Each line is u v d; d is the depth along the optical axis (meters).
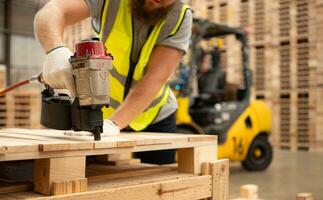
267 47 7.75
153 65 2.10
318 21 7.29
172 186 1.61
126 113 1.95
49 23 1.73
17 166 1.96
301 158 6.88
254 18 7.77
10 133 1.79
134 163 2.16
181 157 1.84
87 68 1.42
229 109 5.60
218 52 6.01
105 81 1.46
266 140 6.09
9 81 10.76
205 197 1.75
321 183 4.84
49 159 1.33
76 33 7.27
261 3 7.72
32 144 1.29
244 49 6.03
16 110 6.93
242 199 2.10
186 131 5.23
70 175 1.37
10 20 10.75
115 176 1.69
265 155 6.00
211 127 5.36
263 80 7.87
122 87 2.32
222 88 5.86
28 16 11.07
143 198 1.50
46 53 1.62
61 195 1.31
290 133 7.68
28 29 11.09
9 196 1.34
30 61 11.24
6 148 1.22
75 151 1.38
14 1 10.78
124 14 2.16
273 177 5.27
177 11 2.11
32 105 6.89
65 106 1.56
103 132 1.66
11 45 10.91
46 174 1.35
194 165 1.79
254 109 5.91
